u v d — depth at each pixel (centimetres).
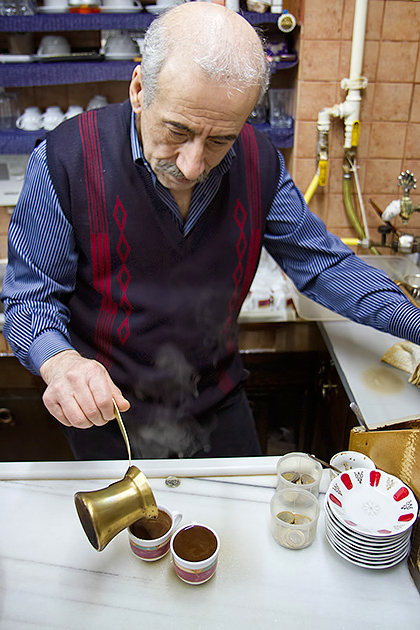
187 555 83
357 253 208
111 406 90
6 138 186
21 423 206
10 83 179
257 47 95
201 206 118
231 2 170
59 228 119
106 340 131
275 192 133
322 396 184
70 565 86
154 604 81
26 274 123
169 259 123
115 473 103
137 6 177
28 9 173
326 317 169
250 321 190
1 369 195
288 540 89
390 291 133
